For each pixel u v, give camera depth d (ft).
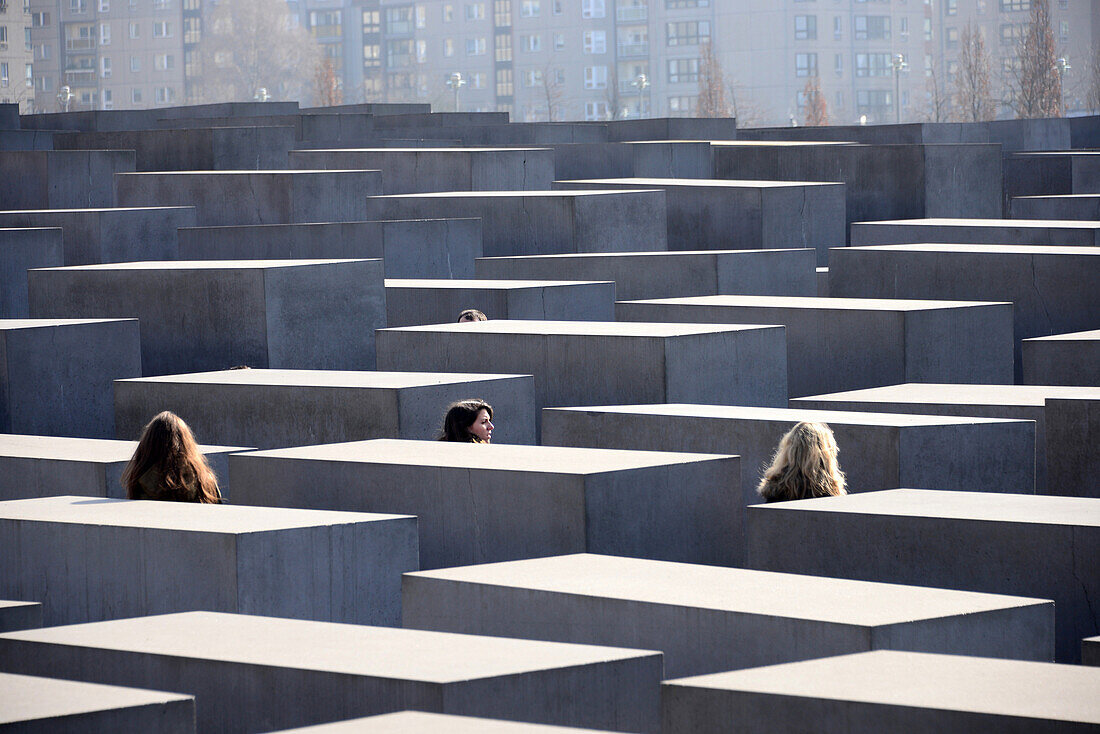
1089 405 36.37
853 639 19.08
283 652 18.86
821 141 143.33
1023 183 105.70
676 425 36.22
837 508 27.27
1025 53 286.87
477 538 29.55
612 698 17.99
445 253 72.64
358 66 507.30
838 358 49.83
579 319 57.36
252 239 71.00
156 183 84.33
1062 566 24.93
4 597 27.76
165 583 25.64
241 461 32.86
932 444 33.65
